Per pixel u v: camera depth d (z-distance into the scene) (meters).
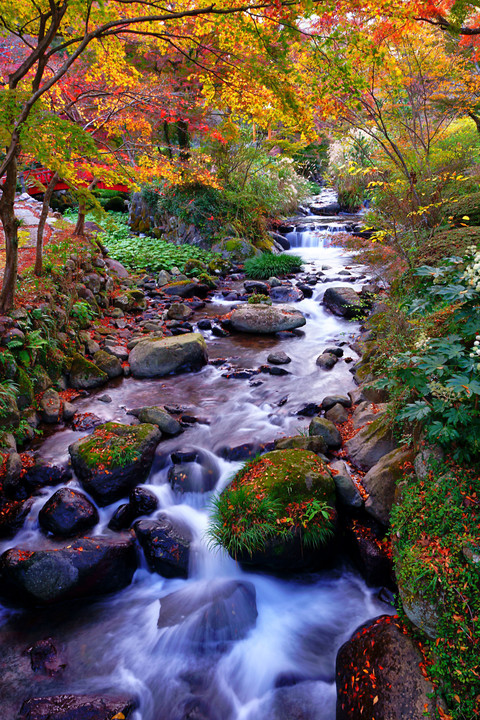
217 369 7.51
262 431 5.60
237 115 6.34
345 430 5.39
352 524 4.07
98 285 9.64
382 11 4.91
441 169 8.08
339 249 15.17
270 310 9.18
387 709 2.54
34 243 9.88
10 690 3.18
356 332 8.59
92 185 8.80
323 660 3.38
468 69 8.02
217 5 4.42
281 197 18.59
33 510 4.50
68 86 7.82
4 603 3.88
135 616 3.76
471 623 2.46
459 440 3.32
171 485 4.81
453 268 3.53
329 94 6.00
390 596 3.65
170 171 10.15
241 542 3.77
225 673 3.34
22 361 5.88
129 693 3.18
